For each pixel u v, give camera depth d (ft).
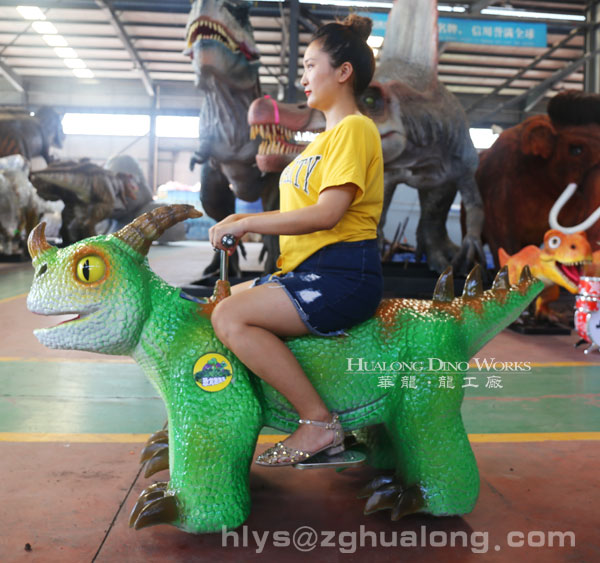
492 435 9.11
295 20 34.06
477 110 73.51
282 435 9.20
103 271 5.71
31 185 40.47
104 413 9.84
